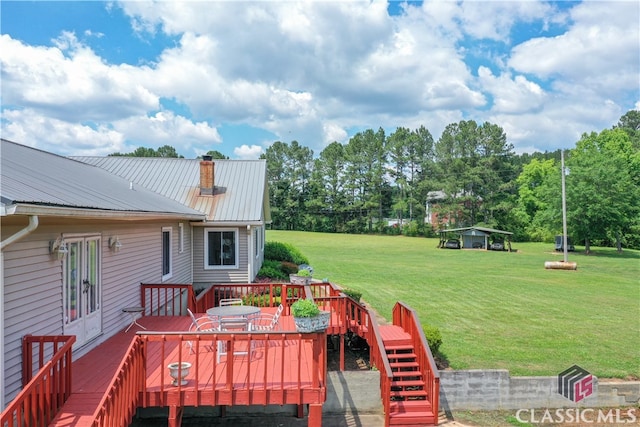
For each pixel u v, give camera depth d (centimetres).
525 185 6462
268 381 699
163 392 651
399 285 2328
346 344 1244
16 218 539
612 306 1833
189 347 849
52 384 555
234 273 1722
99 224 863
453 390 979
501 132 6506
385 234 6988
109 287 920
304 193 7769
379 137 7456
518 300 1942
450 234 5688
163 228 1318
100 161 2127
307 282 1378
